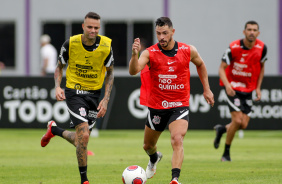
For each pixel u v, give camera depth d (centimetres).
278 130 5134
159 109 2334
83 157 2244
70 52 2309
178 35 8062
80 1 8194
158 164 3136
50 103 5203
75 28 8225
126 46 8238
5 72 8225
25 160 3303
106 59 2319
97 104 2372
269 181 2450
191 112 5169
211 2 8019
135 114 5228
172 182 2086
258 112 5138
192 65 7725
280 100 5122
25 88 5212
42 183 2438
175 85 2311
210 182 2433
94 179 2548
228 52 3341
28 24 8169
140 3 8162
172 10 8075
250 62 3350
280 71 8000
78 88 2323
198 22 8038
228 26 8025
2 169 2902
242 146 4209
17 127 5222
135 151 3809
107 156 3509
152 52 2292
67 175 2683
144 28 8206
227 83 3300
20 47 8188
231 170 2847
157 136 2423
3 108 5222
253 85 3388
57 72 2355
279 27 7981
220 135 3650
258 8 8000
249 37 3294
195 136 5059
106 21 8206
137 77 5231
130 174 2239
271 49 8006
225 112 5147
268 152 3781
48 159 3353
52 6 8188
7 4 8169
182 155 2180
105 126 5259
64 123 5200
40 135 4981
